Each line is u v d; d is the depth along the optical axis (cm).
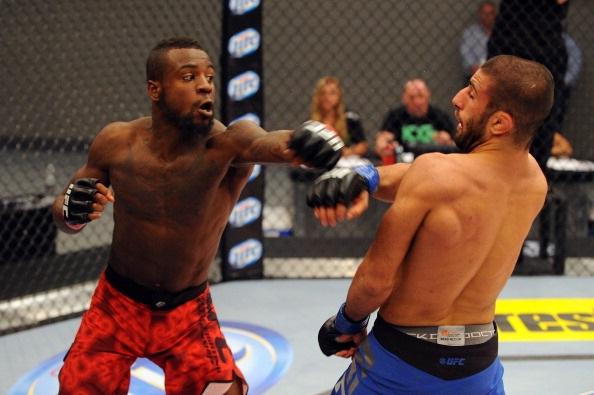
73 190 179
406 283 165
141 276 196
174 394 204
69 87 866
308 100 830
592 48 727
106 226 606
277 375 309
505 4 433
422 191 155
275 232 555
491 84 157
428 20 770
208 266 205
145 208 188
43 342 355
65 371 197
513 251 167
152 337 199
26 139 882
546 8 428
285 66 828
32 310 399
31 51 848
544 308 396
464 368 167
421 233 157
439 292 162
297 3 802
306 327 368
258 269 455
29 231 474
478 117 160
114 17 834
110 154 191
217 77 545
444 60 774
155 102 181
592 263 488
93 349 198
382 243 159
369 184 153
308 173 538
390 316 170
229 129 182
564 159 556
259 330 364
